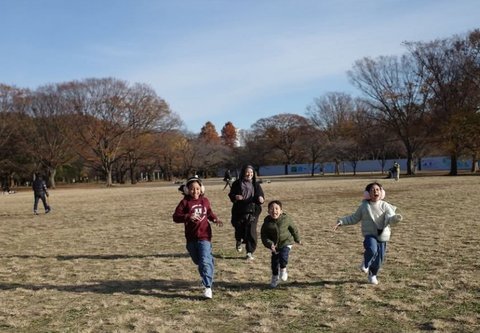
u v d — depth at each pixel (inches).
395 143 2610.7
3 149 2191.2
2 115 2135.8
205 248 254.2
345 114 3213.6
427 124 1963.6
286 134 3287.4
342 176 2416.3
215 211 707.4
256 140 3383.4
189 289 265.1
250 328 196.4
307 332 189.8
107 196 1284.4
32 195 1594.5
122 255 378.6
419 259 317.1
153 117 2410.2
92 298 252.7
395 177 1524.4
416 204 677.3
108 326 205.3
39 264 352.2
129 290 267.3
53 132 2257.6
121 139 2359.7
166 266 329.1
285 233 265.3
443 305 218.2
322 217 576.4
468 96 1818.4
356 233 442.0
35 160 2295.8
